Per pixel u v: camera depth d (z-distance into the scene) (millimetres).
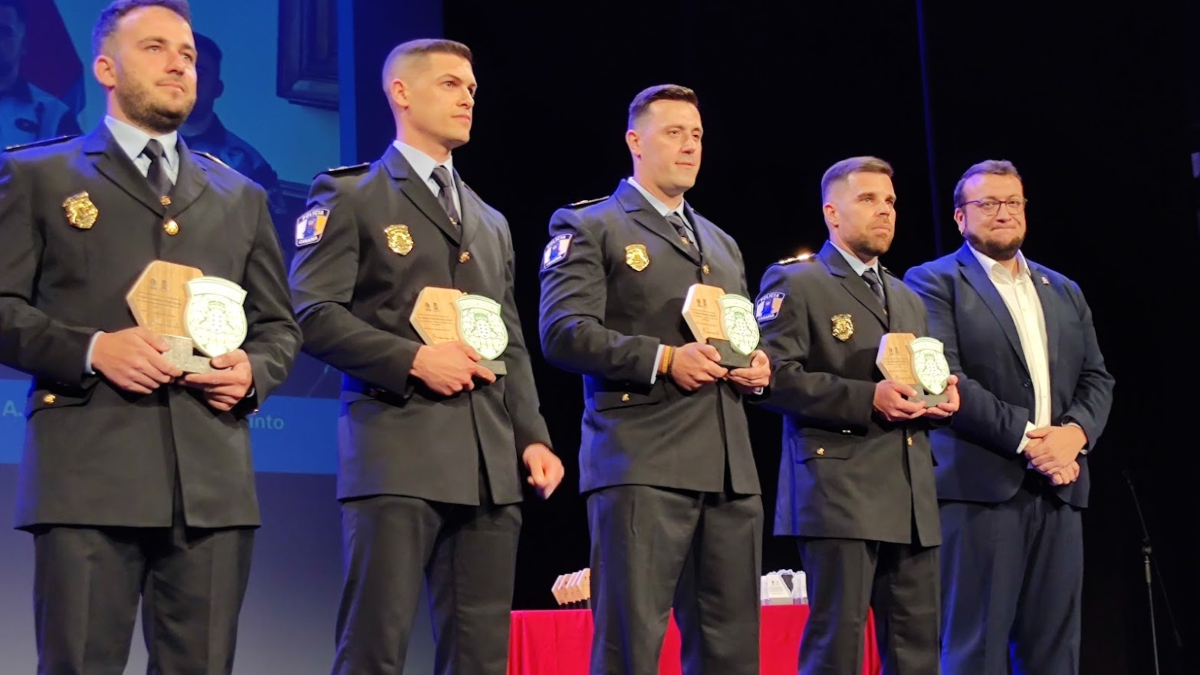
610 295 3078
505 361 2889
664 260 3094
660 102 3201
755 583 3018
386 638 2572
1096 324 4793
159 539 2371
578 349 2947
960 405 3635
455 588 2703
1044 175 4910
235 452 2430
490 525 2713
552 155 5625
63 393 2301
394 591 2586
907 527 3350
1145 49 4914
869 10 5641
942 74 5102
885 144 5586
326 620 4621
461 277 2803
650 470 2918
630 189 3215
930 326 3846
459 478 2648
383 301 2736
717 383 3041
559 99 5637
